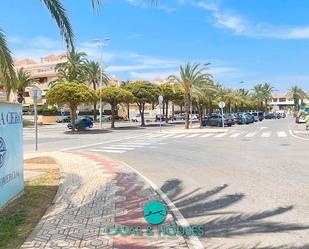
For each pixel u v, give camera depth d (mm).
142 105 56625
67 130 46781
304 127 45844
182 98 63031
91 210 7922
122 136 34594
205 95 47781
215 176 12297
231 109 91938
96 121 72438
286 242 6035
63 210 7918
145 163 15812
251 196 9250
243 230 6656
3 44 9422
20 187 9438
